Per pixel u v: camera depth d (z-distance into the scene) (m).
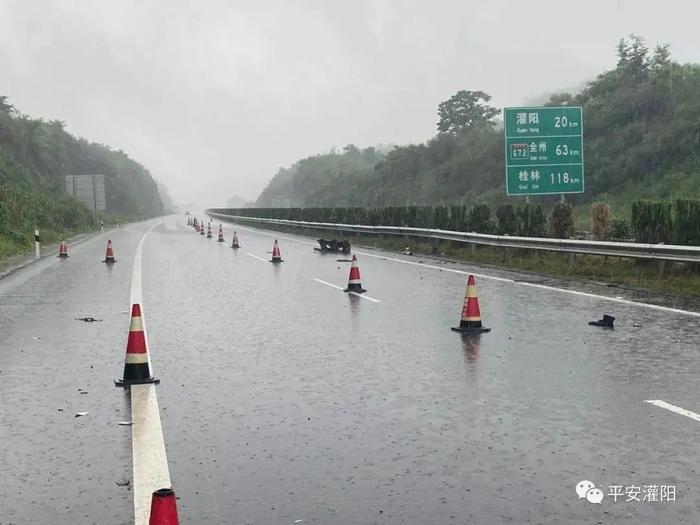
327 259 26.56
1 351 9.99
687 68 68.38
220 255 29.41
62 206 59.44
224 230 60.53
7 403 7.34
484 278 18.75
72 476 5.34
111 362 9.27
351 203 102.69
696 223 17.19
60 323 12.37
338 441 6.05
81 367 8.98
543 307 13.36
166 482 5.21
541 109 26.50
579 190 26.61
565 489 4.98
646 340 10.09
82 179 74.50
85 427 6.52
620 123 65.62
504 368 8.59
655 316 12.10
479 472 5.32
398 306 13.98
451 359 9.15
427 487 5.05
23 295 16.34
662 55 72.38
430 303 14.34
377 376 8.31
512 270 21.00
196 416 6.82
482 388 7.70
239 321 12.40
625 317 12.07
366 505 4.77
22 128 86.94
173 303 14.78
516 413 6.77
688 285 15.58
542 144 26.48
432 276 19.55
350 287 16.59
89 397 7.55
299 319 12.55
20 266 24.53
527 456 5.62
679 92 64.38
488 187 74.62
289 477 5.27
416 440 6.05
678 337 10.26
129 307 14.30
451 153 91.56
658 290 15.57
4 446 6.02
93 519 4.61
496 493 4.93
